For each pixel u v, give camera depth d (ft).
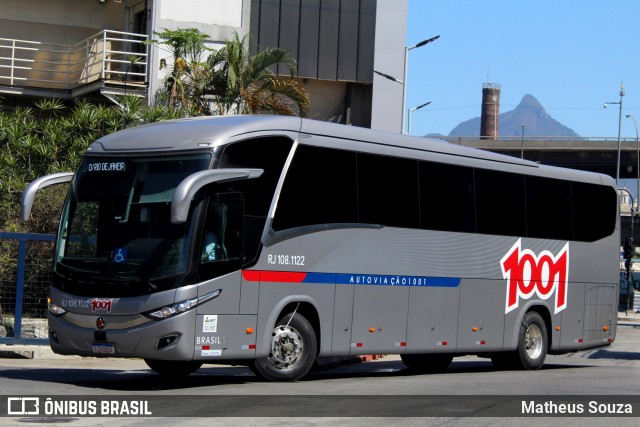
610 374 63.57
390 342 55.77
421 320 57.72
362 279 53.98
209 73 102.58
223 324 47.06
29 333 65.36
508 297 64.23
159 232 46.37
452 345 59.98
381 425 34.99
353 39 119.34
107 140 49.93
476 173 62.03
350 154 53.67
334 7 118.42
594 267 72.08
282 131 50.08
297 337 50.88
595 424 36.94
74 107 110.52
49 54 114.93
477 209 61.87
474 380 55.67
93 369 59.06
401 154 56.75
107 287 46.47
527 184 66.08
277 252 49.44
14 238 64.64
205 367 64.95
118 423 34.27
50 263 65.87
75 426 33.42
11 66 106.32
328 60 118.21
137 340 45.57
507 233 64.18
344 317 53.06
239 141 47.96
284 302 49.78
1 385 45.37
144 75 106.83
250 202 48.37
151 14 108.78
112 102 108.78
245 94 101.45
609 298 73.67
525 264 65.62
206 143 47.06
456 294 60.13
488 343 62.80
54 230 85.92
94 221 48.11
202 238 46.32
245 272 47.96
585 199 71.46
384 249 55.31
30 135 90.89
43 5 114.62
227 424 34.37
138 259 46.26
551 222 68.03
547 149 333.42
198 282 46.06
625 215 328.90
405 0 121.29
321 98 120.37
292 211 50.29
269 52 102.89
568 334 69.77
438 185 59.16
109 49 116.26
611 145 327.47
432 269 58.39
